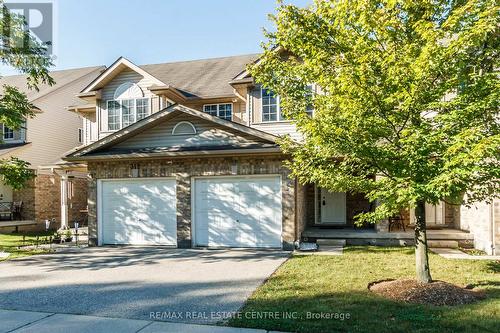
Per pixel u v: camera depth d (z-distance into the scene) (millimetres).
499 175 5656
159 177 12430
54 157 21375
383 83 6035
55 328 5121
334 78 6465
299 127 7098
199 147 11938
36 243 13438
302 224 13164
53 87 22172
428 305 5691
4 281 7887
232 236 11867
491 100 5496
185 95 16062
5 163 13266
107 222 12969
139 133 12672
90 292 6926
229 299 6293
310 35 6922
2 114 12594
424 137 5699
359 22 6422
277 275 7871
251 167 11625
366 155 6254
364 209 14953
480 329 4676
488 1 5594
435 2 6379
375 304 5738
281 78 7629
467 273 7832
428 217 14008
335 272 8023
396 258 9680
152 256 10609
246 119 14648
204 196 12133
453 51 5562
